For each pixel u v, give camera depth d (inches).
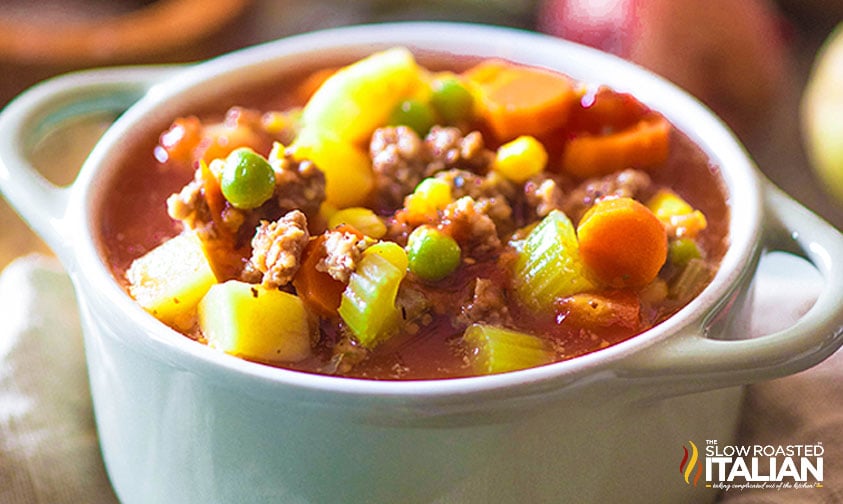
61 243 12.6
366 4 20.8
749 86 18.6
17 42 17.5
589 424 11.4
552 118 13.6
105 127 18.2
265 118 14.3
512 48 15.1
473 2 20.3
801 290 14.5
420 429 11.1
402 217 12.7
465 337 11.9
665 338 11.4
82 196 13.0
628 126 13.7
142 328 11.6
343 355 11.7
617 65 14.7
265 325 11.7
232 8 18.4
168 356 11.4
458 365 11.7
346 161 13.1
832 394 13.6
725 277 12.1
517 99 13.7
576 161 13.6
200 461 11.7
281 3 21.3
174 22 18.1
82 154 17.9
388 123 13.7
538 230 12.4
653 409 11.7
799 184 18.6
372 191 13.2
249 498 11.7
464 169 13.3
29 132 13.8
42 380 13.8
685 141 14.0
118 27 17.9
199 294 12.1
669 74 18.5
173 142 13.8
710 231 13.1
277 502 11.6
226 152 13.7
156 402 11.8
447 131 13.5
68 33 17.7
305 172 12.6
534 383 11.1
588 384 11.2
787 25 20.9
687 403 12.0
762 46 18.6
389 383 11.1
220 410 11.4
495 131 13.8
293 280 11.9
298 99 14.8
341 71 14.3
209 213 12.4
